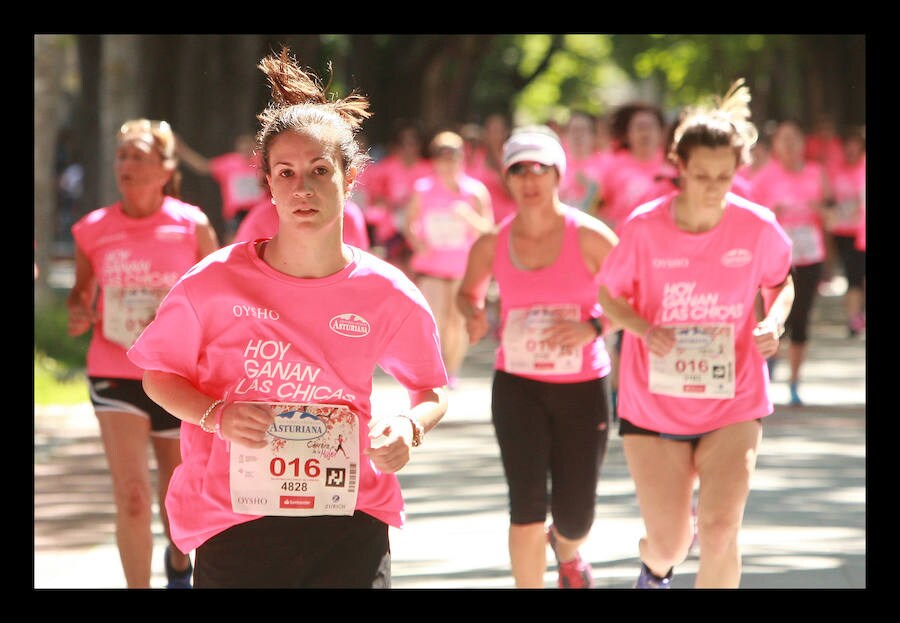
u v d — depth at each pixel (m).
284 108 11.60
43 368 41.44
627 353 16.45
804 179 37.88
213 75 60.47
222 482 11.38
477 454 29.92
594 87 150.12
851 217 52.81
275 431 11.27
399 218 56.62
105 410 18.14
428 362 11.72
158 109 60.81
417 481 27.22
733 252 15.99
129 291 18.61
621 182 30.27
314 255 11.40
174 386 11.41
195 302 11.36
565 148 48.78
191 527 11.45
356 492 11.34
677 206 16.14
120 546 17.83
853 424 33.09
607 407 17.62
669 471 16.06
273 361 11.40
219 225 56.69
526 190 17.53
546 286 17.59
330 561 11.30
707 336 16.06
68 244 105.31
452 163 38.94
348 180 11.57
